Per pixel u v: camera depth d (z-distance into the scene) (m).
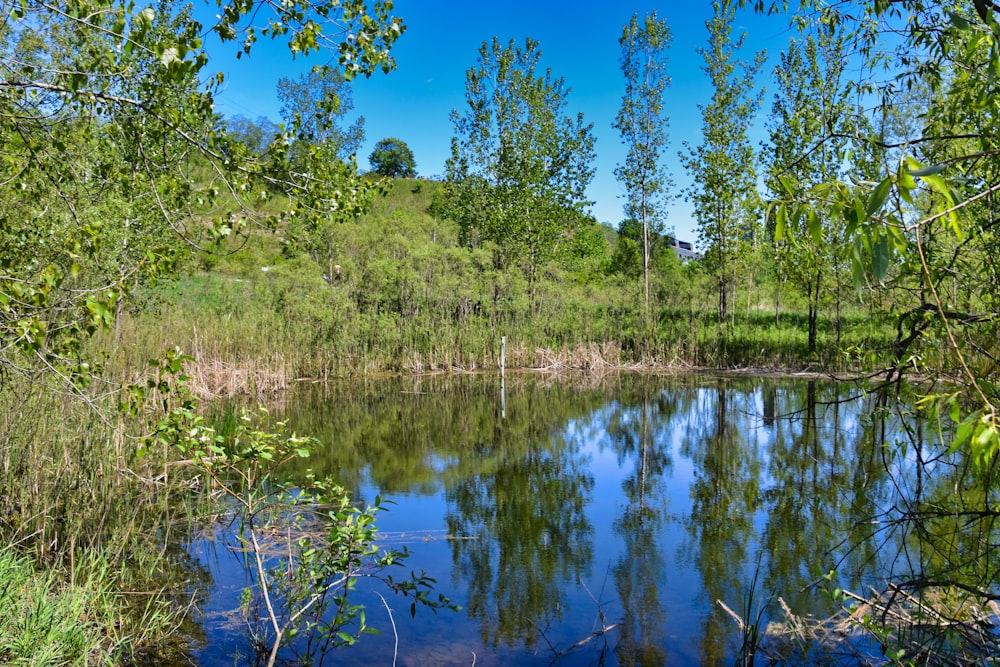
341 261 19.95
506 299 20.95
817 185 1.85
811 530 6.81
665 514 7.51
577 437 11.65
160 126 4.68
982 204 3.58
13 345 3.85
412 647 4.68
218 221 4.60
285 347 17.39
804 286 15.69
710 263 21.09
